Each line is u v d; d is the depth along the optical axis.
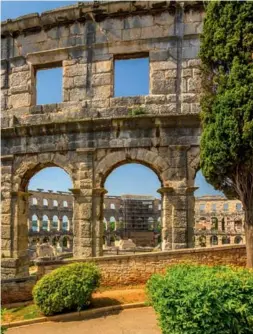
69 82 18.80
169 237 16.83
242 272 9.02
